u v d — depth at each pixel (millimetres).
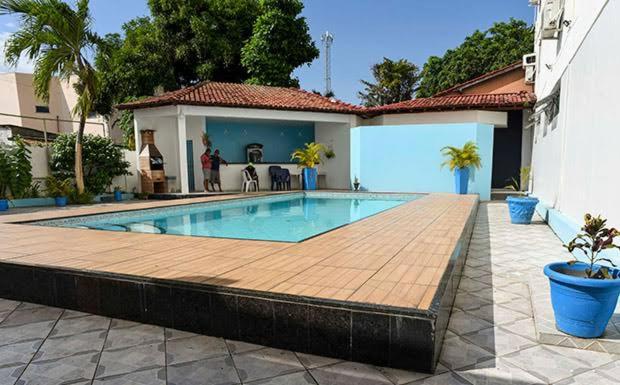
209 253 3682
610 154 3861
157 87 18938
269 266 3158
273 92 15391
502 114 13688
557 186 7027
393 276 2836
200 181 13805
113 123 20328
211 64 19234
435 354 2135
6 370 2184
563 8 6641
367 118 15516
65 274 3129
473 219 7188
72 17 10586
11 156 10188
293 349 2396
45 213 7375
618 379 2057
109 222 7453
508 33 23766
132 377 2094
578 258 4461
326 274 2904
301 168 14469
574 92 5676
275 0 19844
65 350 2420
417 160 12492
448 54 26500
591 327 2414
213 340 2562
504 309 3076
